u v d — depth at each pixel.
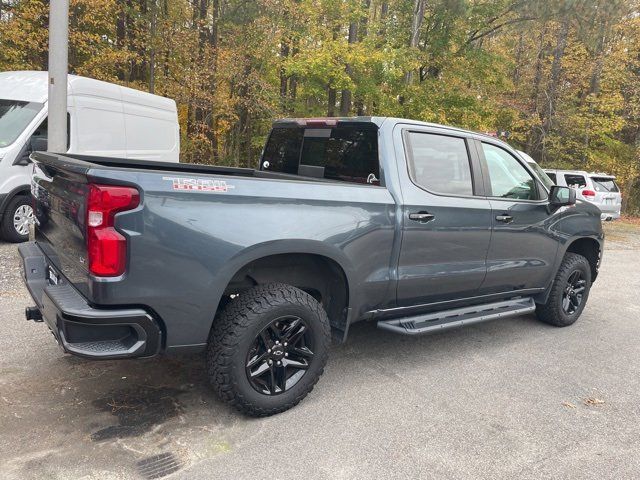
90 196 2.56
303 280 3.58
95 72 13.66
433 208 3.89
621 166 21.89
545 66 21.84
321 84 16.03
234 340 2.98
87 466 2.61
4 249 7.12
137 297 2.66
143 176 2.66
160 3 14.33
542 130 21.08
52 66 6.70
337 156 4.14
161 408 3.23
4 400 3.21
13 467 2.56
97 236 2.55
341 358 4.30
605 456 3.01
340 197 3.39
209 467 2.67
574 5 16.11
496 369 4.24
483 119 17.06
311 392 3.61
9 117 7.62
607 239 14.05
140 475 2.56
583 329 5.51
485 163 4.43
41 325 4.47
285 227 3.10
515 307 4.83
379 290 3.70
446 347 4.71
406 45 16.61
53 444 2.78
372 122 3.87
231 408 3.29
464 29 16.80
